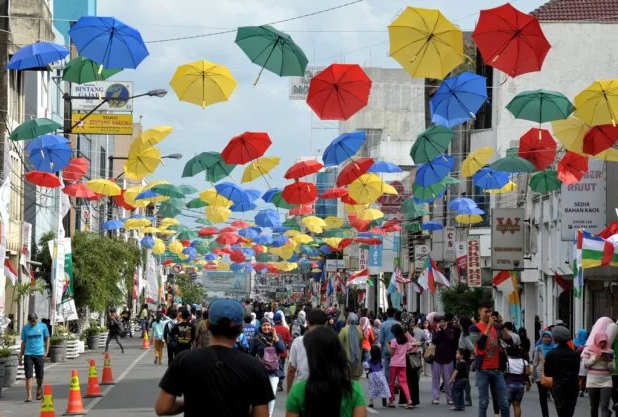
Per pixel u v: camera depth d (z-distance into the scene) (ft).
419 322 113.29
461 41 50.19
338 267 293.23
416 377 83.76
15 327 139.64
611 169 113.70
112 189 108.27
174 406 26.96
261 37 53.16
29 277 133.80
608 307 123.65
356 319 74.43
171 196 120.26
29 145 84.38
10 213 136.15
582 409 83.51
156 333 137.49
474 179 105.19
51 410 65.21
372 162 85.61
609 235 97.50
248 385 26.81
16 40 144.56
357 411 28.60
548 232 148.36
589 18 172.14
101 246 166.50
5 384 98.78
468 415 77.41
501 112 178.50
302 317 126.82
